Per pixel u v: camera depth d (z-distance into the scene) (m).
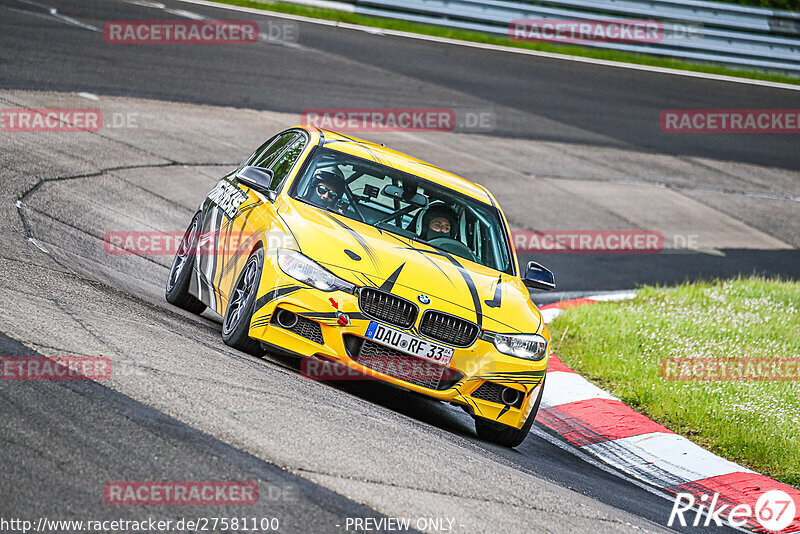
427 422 23.16
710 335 38.59
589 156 74.62
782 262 60.53
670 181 73.56
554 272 49.38
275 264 22.55
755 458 27.00
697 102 93.94
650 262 55.06
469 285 23.50
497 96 83.75
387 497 15.27
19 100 50.47
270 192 25.55
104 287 25.89
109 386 16.81
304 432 17.27
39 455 13.57
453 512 15.44
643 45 107.06
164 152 49.91
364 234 24.03
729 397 30.83
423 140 67.62
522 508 16.86
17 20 68.81
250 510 13.38
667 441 27.19
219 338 24.58
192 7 89.94
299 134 28.95
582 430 27.92
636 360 33.81
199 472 14.23
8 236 28.17
